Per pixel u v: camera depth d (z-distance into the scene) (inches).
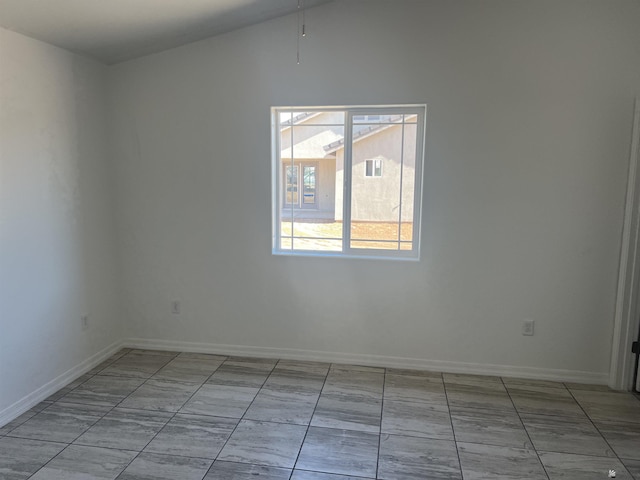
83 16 94.7
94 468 82.7
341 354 130.3
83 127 120.0
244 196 128.1
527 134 112.7
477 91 113.2
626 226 110.0
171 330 137.6
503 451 88.9
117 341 137.3
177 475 80.9
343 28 116.9
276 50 120.5
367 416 101.4
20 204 99.0
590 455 87.8
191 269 134.3
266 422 98.7
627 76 106.7
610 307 115.3
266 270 130.5
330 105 120.3
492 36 110.8
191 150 128.3
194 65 124.5
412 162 123.0
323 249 131.0
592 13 106.1
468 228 118.7
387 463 84.9
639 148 106.0
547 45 108.9
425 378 121.2
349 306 127.9
